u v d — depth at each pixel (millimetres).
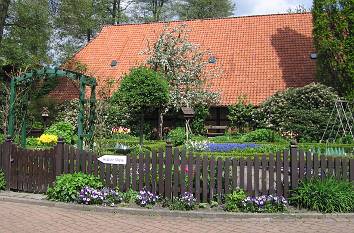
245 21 29578
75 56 30438
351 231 6727
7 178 9664
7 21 27562
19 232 6531
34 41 27031
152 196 8242
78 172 8898
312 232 6680
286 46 26812
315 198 7809
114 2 42969
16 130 16828
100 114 15109
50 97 26047
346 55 20469
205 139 19859
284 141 19375
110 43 30875
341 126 19125
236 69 26219
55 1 31234
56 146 9125
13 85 13305
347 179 8242
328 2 20609
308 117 20172
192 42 27938
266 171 8188
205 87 25094
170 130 23219
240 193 8047
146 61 25047
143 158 8570
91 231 6645
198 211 7773
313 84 21094
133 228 6863
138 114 23125
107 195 8336
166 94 19828
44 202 8461
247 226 7039
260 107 22703
